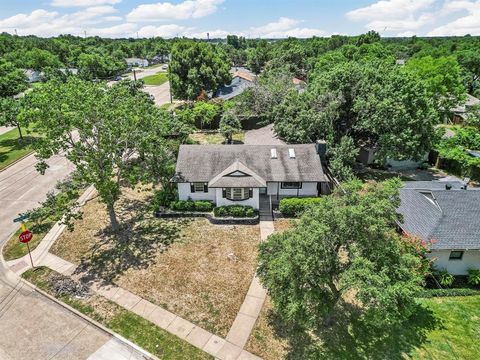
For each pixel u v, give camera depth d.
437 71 55.22
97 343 17.73
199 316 19.39
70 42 176.62
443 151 39.56
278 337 17.94
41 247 26.02
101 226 28.77
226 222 28.89
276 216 29.84
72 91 23.48
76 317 19.45
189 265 23.62
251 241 26.39
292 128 37.50
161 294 21.05
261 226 28.45
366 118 37.25
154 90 95.38
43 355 17.00
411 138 34.81
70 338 18.02
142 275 22.70
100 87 25.59
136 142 26.61
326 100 38.22
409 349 17.17
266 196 31.91
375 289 13.66
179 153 32.72
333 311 19.05
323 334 18.05
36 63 107.00
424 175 38.59
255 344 17.55
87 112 22.91
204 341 17.77
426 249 20.19
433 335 17.98
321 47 146.88
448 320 18.94
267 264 17.34
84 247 25.94
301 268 14.52
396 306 14.38
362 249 15.48
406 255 16.03
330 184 32.94
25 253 25.31
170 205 30.66
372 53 89.44
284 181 30.42
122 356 16.98
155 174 31.53
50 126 22.30
